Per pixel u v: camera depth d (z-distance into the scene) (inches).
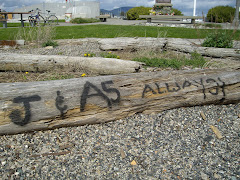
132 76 63.7
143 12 471.2
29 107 53.0
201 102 72.5
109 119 62.6
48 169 47.8
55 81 57.2
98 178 47.0
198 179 47.9
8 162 47.9
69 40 156.6
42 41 155.0
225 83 72.7
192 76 70.6
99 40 144.4
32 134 55.6
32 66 87.5
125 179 47.2
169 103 68.9
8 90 51.7
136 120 64.9
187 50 132.2
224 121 68.9
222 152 56.2
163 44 137.3
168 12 363.9
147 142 57.9
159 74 66.8
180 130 63.4
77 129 59.5
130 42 136.5
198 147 57.7
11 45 145.3
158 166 50.9
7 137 53.6
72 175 47.1
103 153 53.4
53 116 55.7
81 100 57.5
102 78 60.6
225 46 135.5
